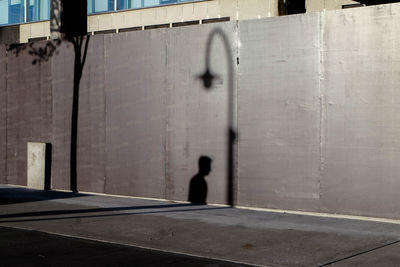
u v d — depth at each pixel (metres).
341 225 10.41
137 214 11.75
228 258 8.02
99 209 12.44
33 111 16.34
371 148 10.95
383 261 7.71
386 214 10.82
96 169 15.02
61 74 15.69
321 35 11.45
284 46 11.91
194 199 13.28
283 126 11.97
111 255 8.22
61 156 15.74
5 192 15.45
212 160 12.98
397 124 10.67
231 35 12.63
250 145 12.41
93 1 26.97
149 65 13.97
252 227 10.23
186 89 13.34
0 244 9.01
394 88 10.69
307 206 11.70
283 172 11.99
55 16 16.67
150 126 13.98
